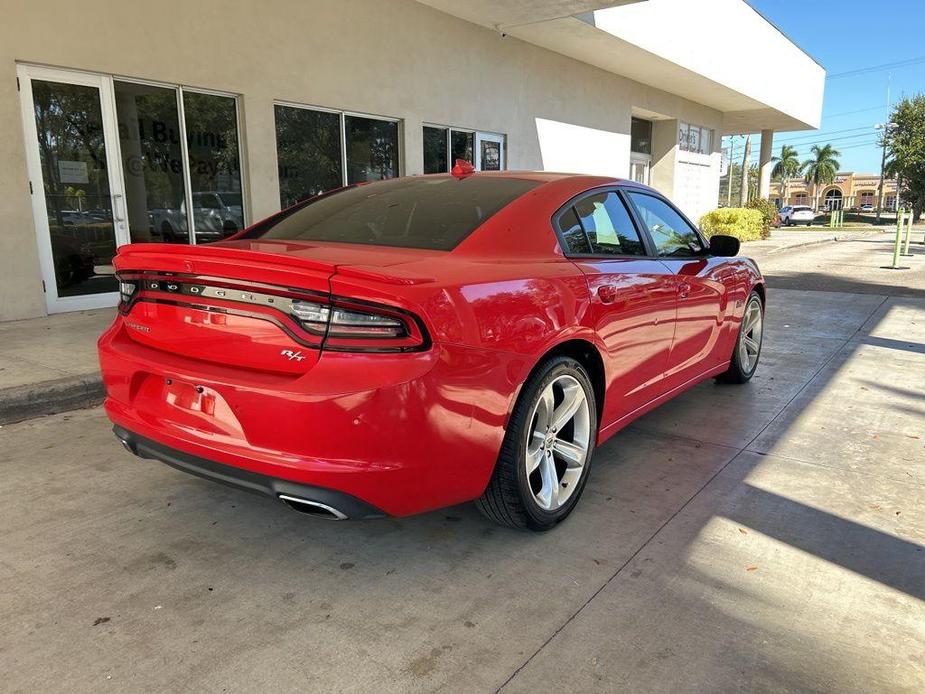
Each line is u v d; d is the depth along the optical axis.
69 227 7.12
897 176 51.62
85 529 2.85
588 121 15.83
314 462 2.14
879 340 6.86
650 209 3.91
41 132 6.79
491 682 1.96
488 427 2.41
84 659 2.04
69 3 6.76
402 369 2.14
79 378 4.54
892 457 3.73
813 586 2.47
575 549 2.73
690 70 16.28
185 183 8.10
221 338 2.36
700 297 3.99
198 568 2.56
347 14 9.66
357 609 2.31
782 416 4.44
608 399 3.15
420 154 11.24
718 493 3.26
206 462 2.38
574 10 11.21
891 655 2.10
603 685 1.96
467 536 2.83
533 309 2.58
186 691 1.91
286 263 2.18
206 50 7.99
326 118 9.73
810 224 52.16
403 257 2.54
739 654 2.09
